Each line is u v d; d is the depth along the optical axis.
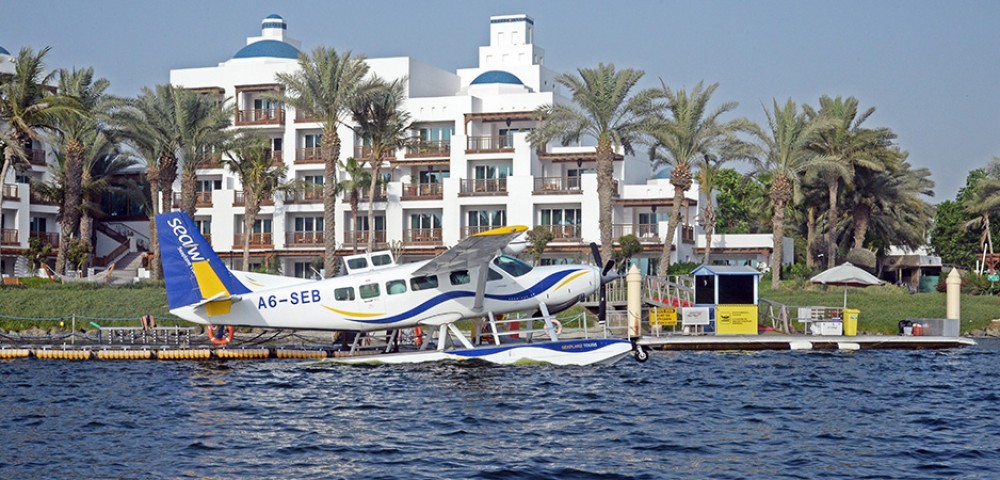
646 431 29.92
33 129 78.12
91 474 24.53
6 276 88.75
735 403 35.38
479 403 34.97
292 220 102.62
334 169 84.75
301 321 45.38
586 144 110.25
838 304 74.12
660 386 39.62
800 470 24.94
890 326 70.56
